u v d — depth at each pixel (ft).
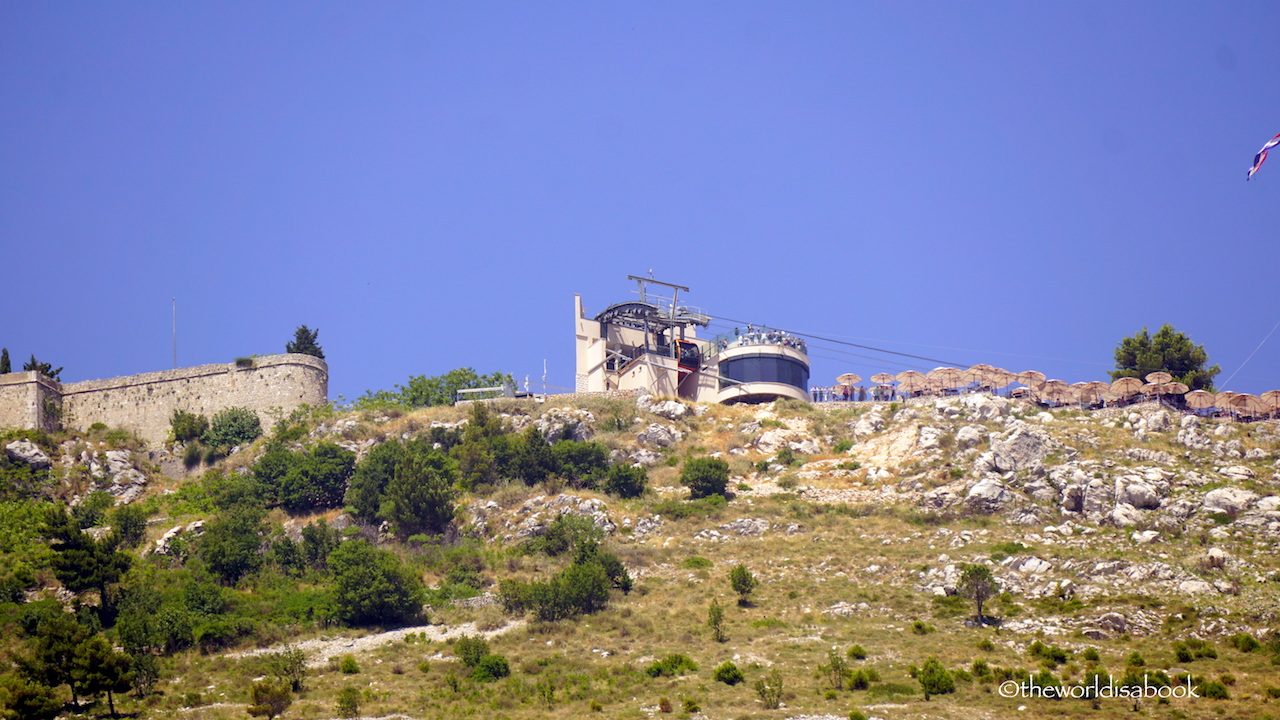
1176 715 602.44
